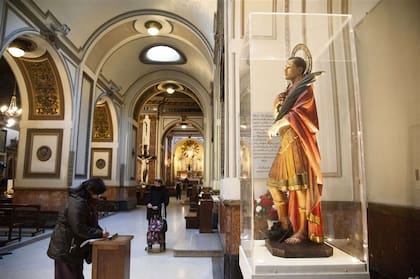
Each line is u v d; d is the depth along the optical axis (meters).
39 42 6.05
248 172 2.34
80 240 2.53
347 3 3.00
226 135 3.35
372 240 2.66
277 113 2.28
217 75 6.35
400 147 2.32
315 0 3.16
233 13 3.34
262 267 1.85
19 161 7.23
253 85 2.40
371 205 2.68
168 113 19.53
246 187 2.42
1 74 9.36
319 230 2.09
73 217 2.43
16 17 5.11
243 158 2.64
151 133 19.47
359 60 2.93
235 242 3.03
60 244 2.46
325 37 2.47
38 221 6.31
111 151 11.66
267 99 2.39
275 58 2.44
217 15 5.35
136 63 11.08
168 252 4.95
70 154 7.19
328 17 2.48
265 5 3.30
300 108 2.19
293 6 3.21
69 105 7.22
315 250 1.98
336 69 2.48
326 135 2.50
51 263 4.18
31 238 5.80
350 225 2.19
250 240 2.10
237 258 3.00
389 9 2.44
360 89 2.92
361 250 2.03
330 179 2.41
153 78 12.16
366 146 2.80
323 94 2.52
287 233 2.13
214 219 6.83
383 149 2.54
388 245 2.44
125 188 11.86
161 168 19.88
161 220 5.07
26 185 7.14
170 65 11.70
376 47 2.63
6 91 10.41
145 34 9.05
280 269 1.85
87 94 8.28
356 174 2.28
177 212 11.21
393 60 2.40
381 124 2.57
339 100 2.48
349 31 2.42
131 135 12.50
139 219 9.07
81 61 7.54
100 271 2.49
